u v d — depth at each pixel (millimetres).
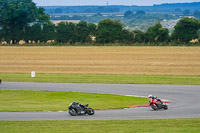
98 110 91500
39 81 148625
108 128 68062
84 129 67188
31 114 85000
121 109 92875
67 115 83750
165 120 76250
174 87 132000
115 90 126125
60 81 148375
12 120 77250
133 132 64812
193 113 86500
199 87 131750
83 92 122188
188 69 194625
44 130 66500
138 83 142375
